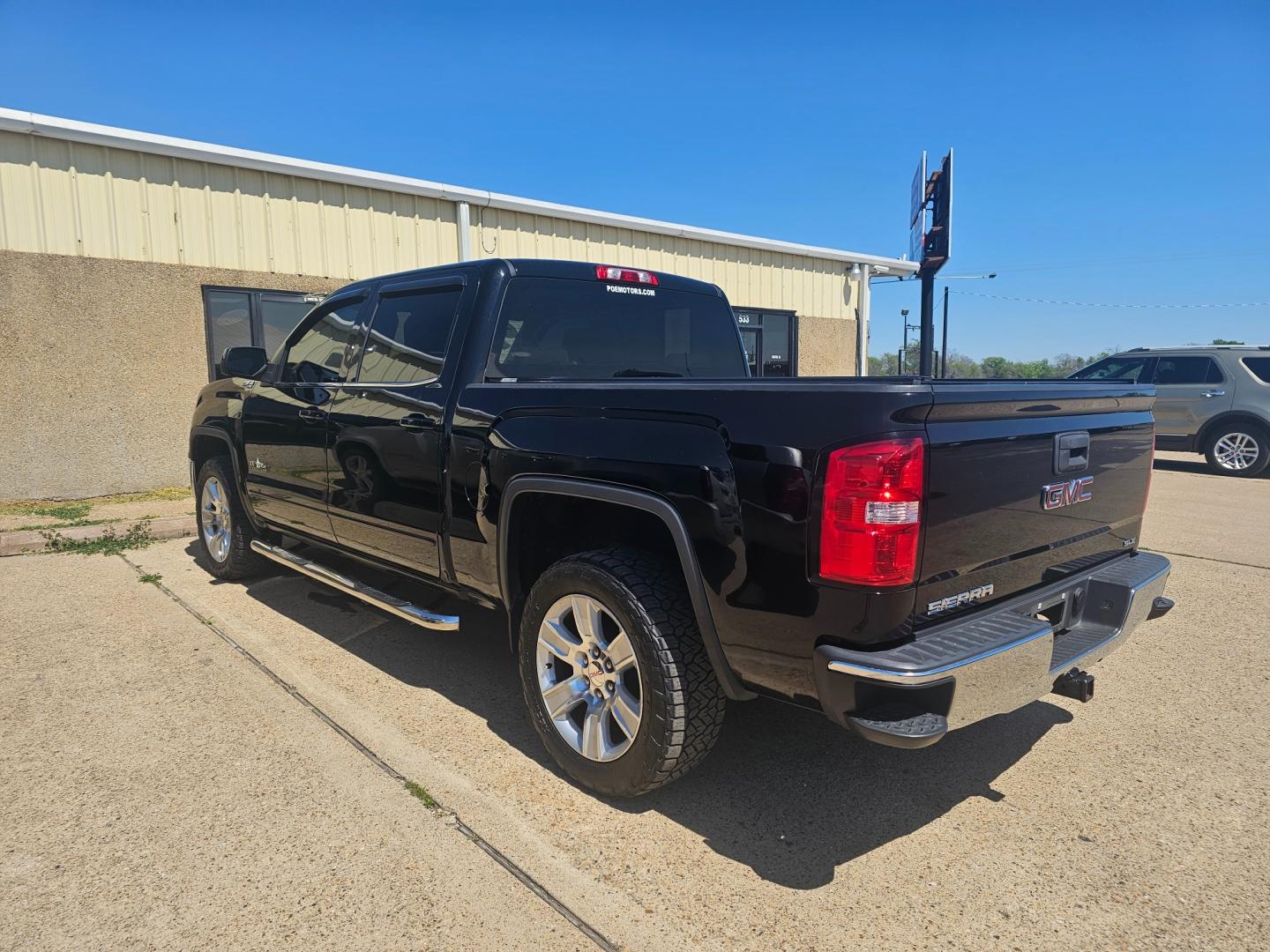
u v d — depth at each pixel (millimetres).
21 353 7559
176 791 2871
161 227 8148
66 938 2139
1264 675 4043
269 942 2133
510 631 3180
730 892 2361
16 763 3051
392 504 3678
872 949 2131
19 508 7434
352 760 3111
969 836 2666
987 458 2436
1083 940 2174
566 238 11281
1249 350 11938
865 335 15492
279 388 4574
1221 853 2570
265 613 4887
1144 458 3338
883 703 2207
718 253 13141
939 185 15750
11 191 7391
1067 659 2662
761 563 2354
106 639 4402
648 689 2604
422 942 2141
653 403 2650
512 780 2982
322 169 8906
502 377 3465
